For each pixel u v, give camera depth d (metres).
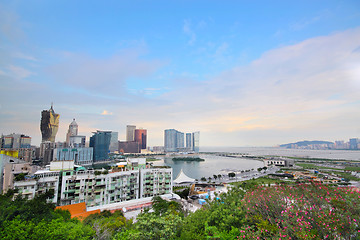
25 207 23.70
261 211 15.92
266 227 13.33
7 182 58.41
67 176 58.25
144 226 17.73
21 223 19.89
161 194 71.94
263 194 16.86
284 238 11.93
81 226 23.09
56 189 56.88
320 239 11.47
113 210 51.19
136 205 55.53
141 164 76.56
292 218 13.41
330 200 14.20
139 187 70.38
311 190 16.14
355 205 13.24
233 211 17.11
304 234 11.36
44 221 22.31
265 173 168.00
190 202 63.12
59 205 55.59
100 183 61.44
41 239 18.41
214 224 17.28
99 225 27.80
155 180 72.31
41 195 51.06
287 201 15.64
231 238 13.63
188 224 17.41
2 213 20.84
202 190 88.31
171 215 19.28
